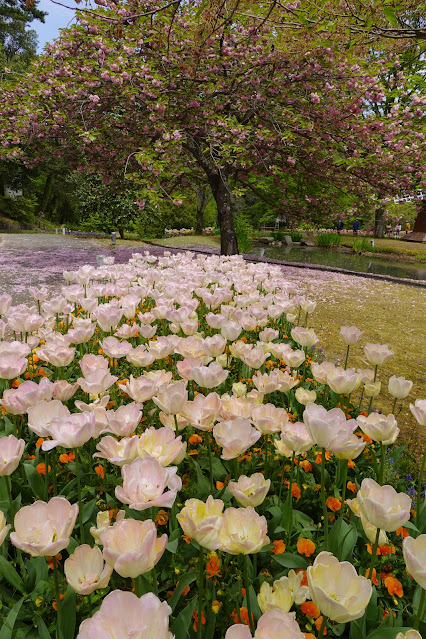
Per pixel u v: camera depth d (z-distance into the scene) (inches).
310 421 48.6
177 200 373.7
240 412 65.7
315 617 49.9
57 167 1163.9
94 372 71.1
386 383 187.5
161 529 66.7
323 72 403.5
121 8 339.3
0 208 1311.5
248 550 41.0
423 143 416.5
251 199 1349.7
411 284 512.1
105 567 38.2
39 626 47.1
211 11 130.4
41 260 576.4
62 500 39.7
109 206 1052.5
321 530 69.2
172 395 58.4
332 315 321.1
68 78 398.6
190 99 410.3
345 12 131.6
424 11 126.0
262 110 442.3
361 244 957.2
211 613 47.1
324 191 600.4
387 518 39.8
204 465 77.2
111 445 50.3
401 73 398.6
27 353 90.4
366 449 93.6
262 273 217.3
